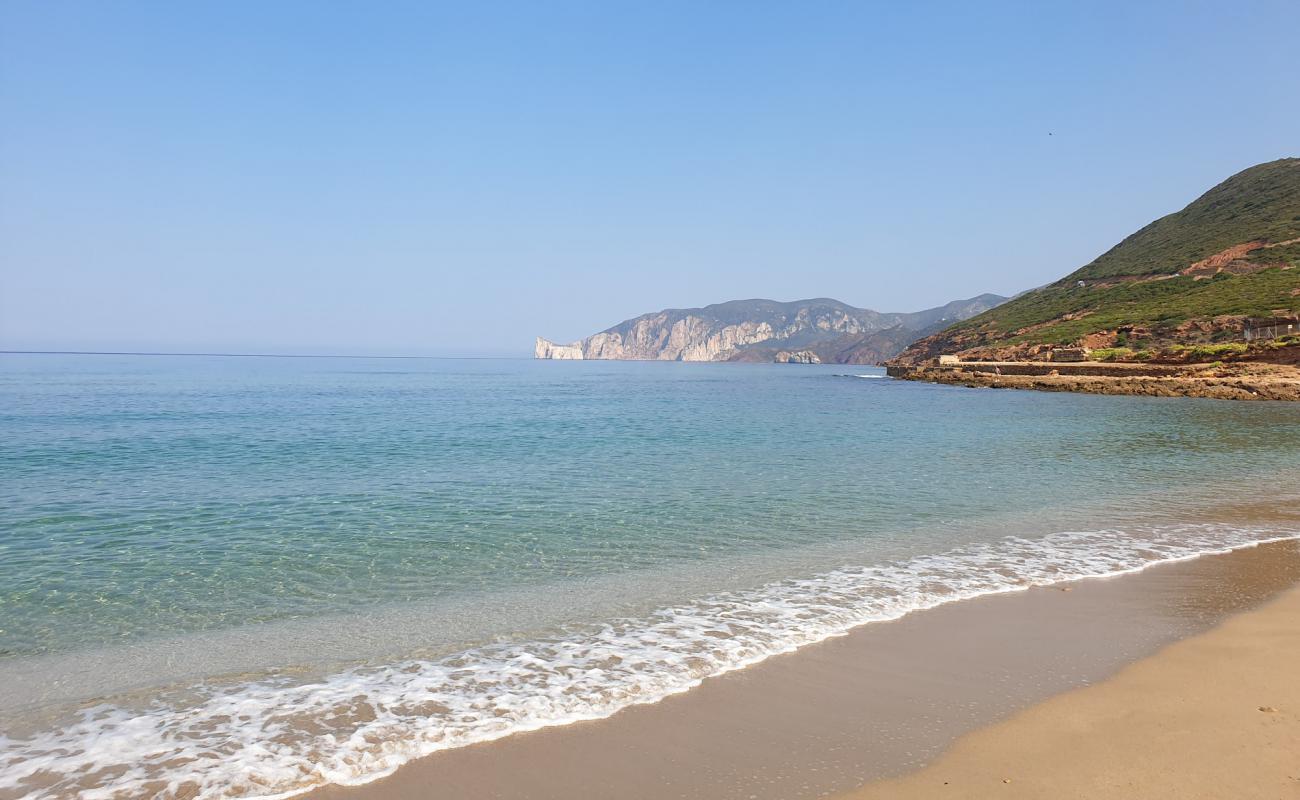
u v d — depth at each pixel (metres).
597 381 143.75
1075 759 6.57
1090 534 15.94
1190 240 142.00
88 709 7.88
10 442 34.94
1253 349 74.94
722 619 10.63
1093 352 92.88
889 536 15.84
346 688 8.32
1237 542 15.16
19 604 11.66
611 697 8.01
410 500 19.95
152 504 19.56
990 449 31.20
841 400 73.38
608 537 15.84
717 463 26.98
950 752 6.75
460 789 6.20
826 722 7.39
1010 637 9.81
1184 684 8.20
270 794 6.16
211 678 8.70
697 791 6.14
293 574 13.22
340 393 89.50
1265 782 6.10
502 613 11.03
